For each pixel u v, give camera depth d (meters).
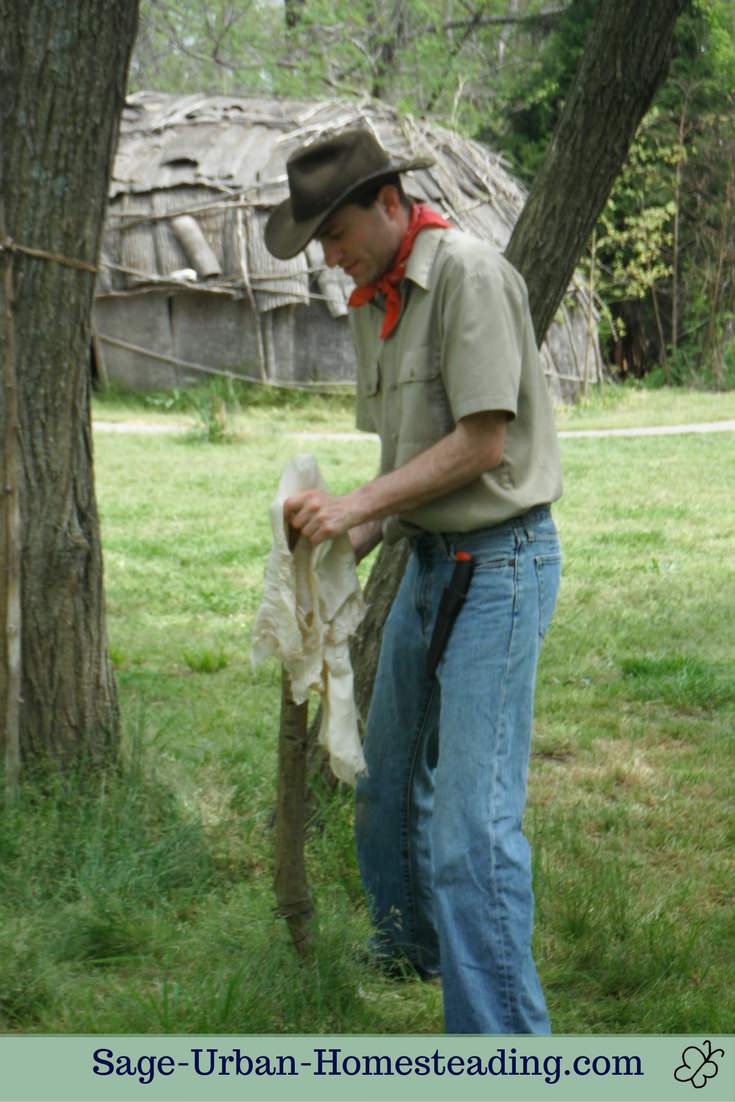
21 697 4.34
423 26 31.33
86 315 4.33
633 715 6.43
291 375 22.00
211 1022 3.23
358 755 3.16
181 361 21.95
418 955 3.65
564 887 4.11
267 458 16.19
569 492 13.48
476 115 29.17
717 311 27.45
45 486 4.32
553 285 4.49
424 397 3.08
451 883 3.02
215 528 11.24
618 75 4.27
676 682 6.79
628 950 3.73
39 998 3.40
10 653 4.25
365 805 3.57
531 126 28.12
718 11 26.06
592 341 25.09
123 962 3.64
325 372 22.08
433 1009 3.46
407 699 3.41
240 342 21.91
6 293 4.17
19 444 4.26
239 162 21.95
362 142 3.04
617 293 26.58
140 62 34.78
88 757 4.47
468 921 3.00
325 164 3.02
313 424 20.47
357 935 3.64
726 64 26.03
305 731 3.33
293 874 3.43
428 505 3.09
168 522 11.54
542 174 4.46
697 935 3.84
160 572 9.42
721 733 6.11
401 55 30.50
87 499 4.44
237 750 5.17
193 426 18.53
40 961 3.48
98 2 4.14
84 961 3.65
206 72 34.06
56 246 4.22
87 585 4.45
